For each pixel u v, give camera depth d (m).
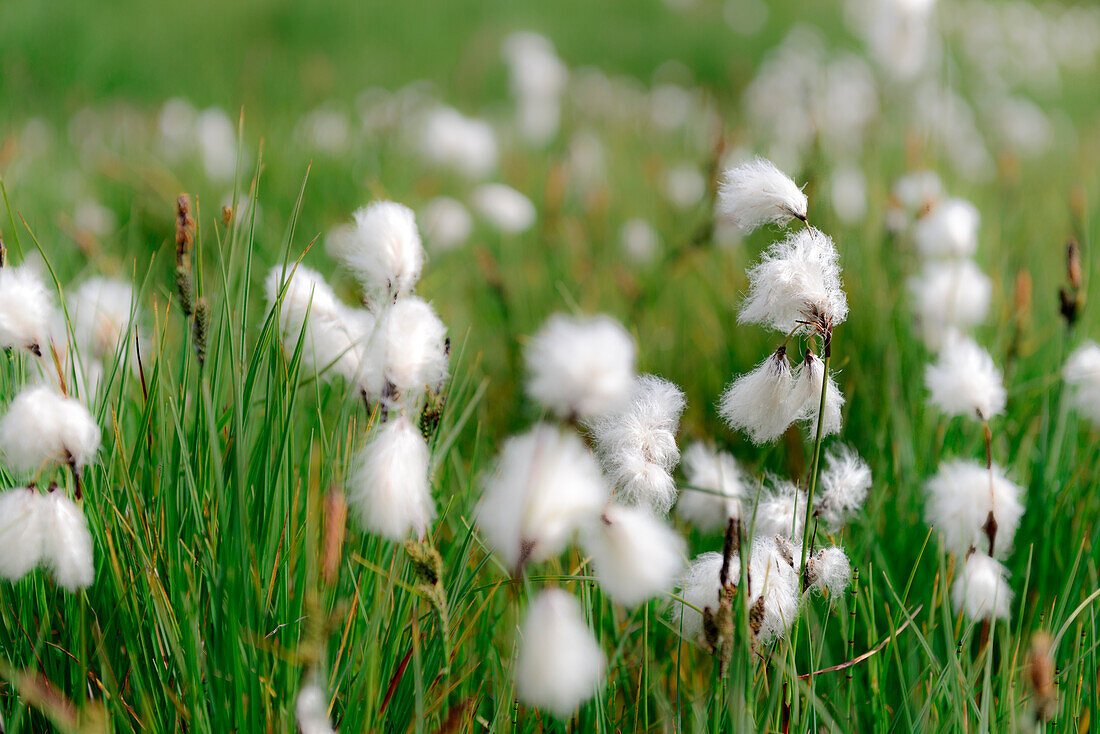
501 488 1.34
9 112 4.07
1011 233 2.34
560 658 1.34
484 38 7.02
